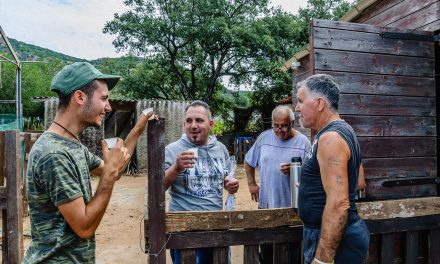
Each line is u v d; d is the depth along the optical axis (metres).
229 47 21.58
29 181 1.58
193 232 2.05
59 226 1.60
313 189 1.87
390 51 3.24
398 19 3.97
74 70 1.68
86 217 1.55
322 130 1.86
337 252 1.82
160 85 24.80
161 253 1.99
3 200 3.43
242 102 26.19
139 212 7.20
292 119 3.23
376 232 2.36
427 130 3.38
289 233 2.22
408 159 3.30
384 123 3.21
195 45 21.86
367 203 2.33
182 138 2.75
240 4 21.28
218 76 23.08
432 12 3.50
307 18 23.09
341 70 3.07
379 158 3.20
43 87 36.81
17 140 3.48
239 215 2.12
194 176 2.57
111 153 1.67
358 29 3.14
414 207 2.43
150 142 1.97
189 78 24.81
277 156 3.22
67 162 1.58
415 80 3.33
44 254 1.58
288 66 8.02
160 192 1.99
